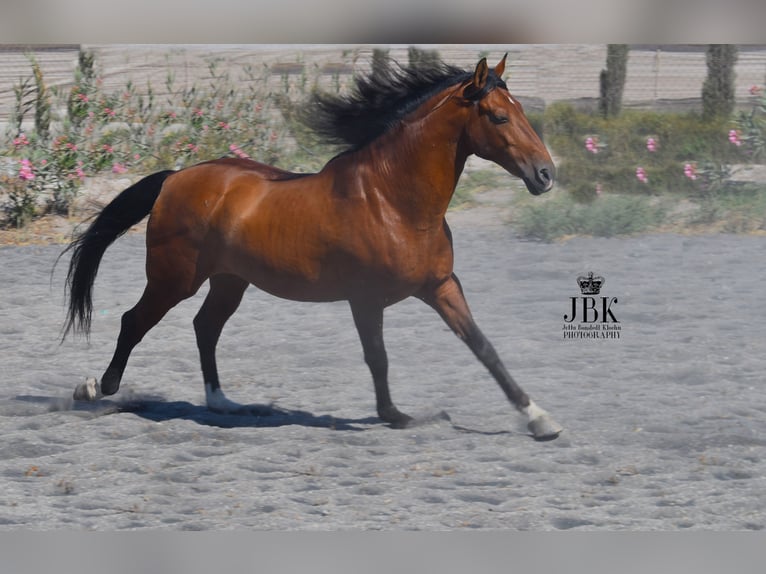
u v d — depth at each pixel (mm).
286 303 15656
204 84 28609
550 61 30391
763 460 8688
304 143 24500
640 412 10211
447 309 9297
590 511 7512
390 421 9633
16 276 16812
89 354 12695
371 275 9062
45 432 9352
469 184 24500
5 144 23375
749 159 25906
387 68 9305
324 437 9336
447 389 11211
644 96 31203
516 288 16250
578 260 18250
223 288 10312
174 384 11414
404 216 8945
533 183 8664
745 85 29766
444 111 8852
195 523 7211
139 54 29016
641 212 21016
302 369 12203
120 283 16484
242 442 9258
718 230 20953
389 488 8016
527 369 12086
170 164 23500
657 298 15445
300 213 9227
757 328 13758
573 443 9164
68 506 7609
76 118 23625
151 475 8289
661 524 7254
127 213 10180
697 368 11805
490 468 8508
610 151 25891
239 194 9562
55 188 21281
